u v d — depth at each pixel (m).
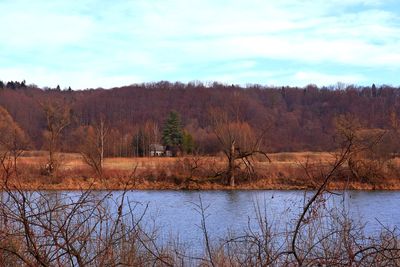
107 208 6.30
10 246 4.88
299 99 114.81
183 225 20.33
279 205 19.83
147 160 51.66
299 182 40.06
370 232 14.51
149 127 85.69
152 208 22.81
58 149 33.22
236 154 44.78
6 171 4.84
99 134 42.47
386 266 5.39
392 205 27.58
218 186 41.91
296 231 5.24
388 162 38.91
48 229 4.53
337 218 7.41
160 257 6.29
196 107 113.06
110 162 52.19
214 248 8.70
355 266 5.36
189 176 42.25
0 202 5.01
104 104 115.56
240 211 25.98
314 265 5.58
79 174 35.16
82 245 4.77
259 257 5.55
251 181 41.91
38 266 4.72
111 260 5.11
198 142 70.44
